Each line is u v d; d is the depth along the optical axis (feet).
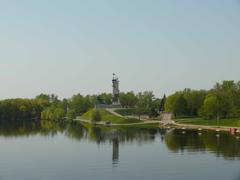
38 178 319.68
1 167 361.71
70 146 498.28
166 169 341.82
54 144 521.65
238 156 394.32
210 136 576.20
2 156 421.18
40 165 368.68
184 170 336.70
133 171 336.90
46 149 473.26
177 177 314.55
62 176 324.80
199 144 486.38
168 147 467.11
